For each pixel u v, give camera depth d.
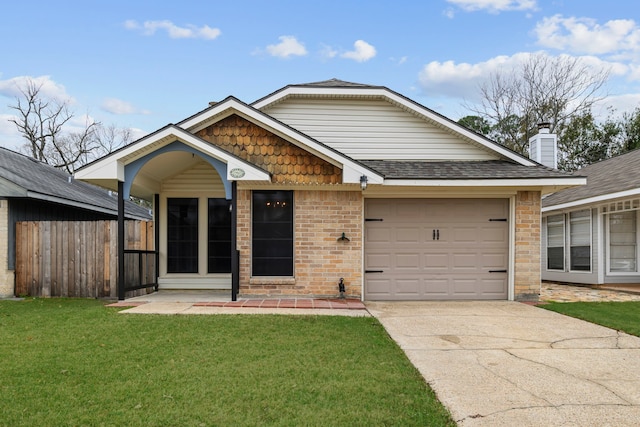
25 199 9.97
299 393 3.78
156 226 10.34
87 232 9.37
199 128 8.88
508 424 3.26
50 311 7.38
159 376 4.17
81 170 7.93
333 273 8.88
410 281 9.20
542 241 14.40
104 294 9.22
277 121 8.55
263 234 8.85
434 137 10.30
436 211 9.27
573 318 7.24
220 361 4.64
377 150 10.27
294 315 7.09
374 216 9.20
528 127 27.36
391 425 3.21
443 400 3.71
